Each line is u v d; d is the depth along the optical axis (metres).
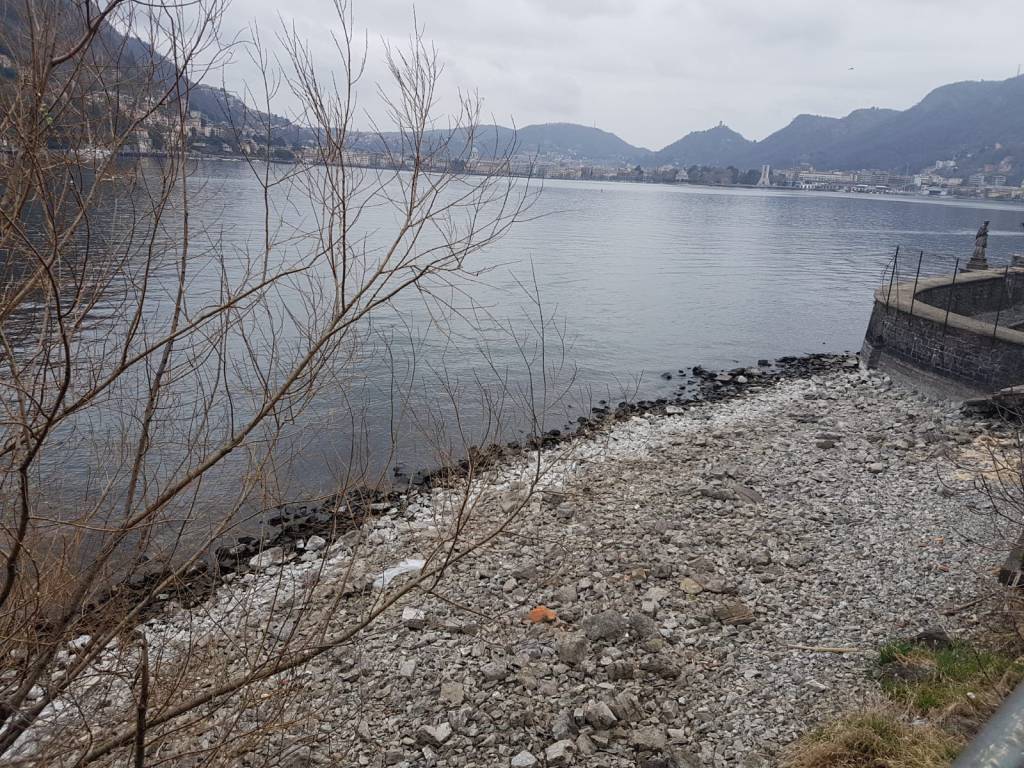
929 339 22.00
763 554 10.98
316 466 13.75
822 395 22.81
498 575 10.41
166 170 4.36
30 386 4.50
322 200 5.17
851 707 7.20
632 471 15.38
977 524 11.91
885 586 9.92
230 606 9.17
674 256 65.12
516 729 7.22
